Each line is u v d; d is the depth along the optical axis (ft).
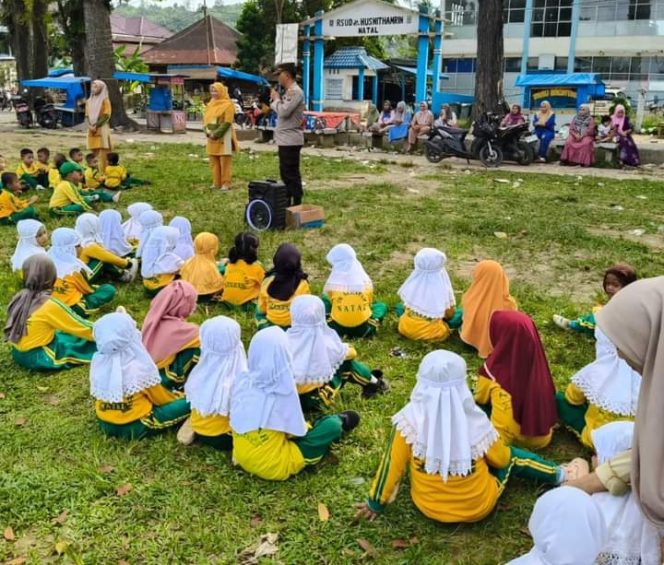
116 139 64.23
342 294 16.93
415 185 39.42
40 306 15.46
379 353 16.37
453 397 9.65
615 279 15.46
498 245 25.81
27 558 9.73
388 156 54.75
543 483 11.11
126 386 12.12
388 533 10.25
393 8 67.36
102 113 37.14
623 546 8.24
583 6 98.53
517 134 49.03
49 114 77.66
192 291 14.85
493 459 10.31
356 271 17.15
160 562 9.72
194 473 11.64
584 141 49.06
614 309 7.01
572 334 17.53
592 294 20.72
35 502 10.88
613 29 97.60
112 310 19.15
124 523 10.48
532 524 7.61
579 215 31.19
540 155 51.88
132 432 12.50
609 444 9.46
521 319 11.73
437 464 9.63
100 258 20.88
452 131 49.98
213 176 35.94
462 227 27.89
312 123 65.31
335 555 9.82
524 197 35.70
